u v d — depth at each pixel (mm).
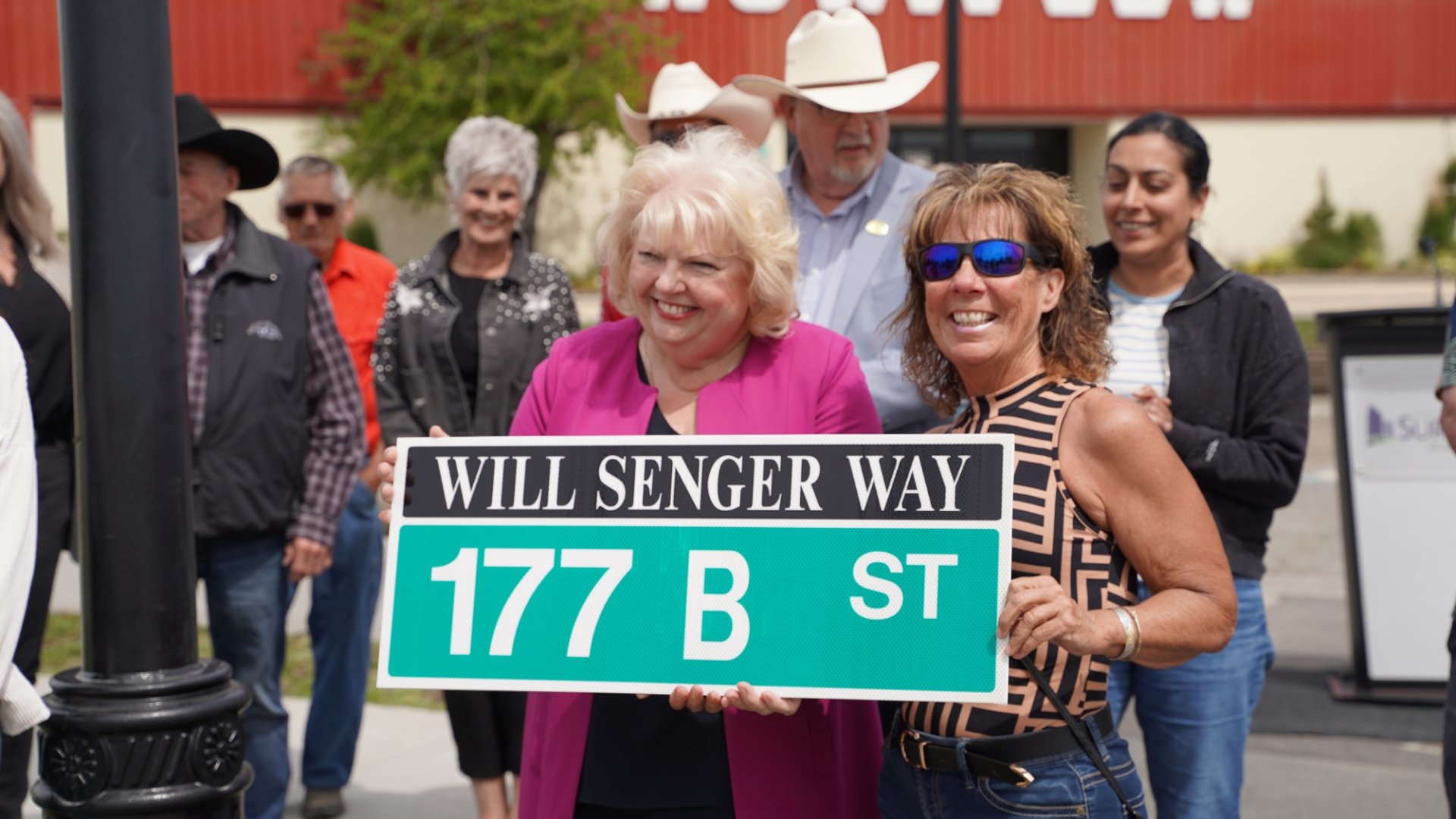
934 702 2514
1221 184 27312
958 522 2434
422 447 2686
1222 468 3455
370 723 5914
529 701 2873
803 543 2498
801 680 2455
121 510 2949
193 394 4137
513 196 4445
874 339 3709
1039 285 2586
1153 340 3699
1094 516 2482
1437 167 27594
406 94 23016
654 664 2523
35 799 2994
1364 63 27375
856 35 3990
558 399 2926
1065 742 2438
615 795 2686
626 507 2586
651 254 2703
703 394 2797
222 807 3062
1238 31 27047
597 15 23281
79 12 2918
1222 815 3469
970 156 27750
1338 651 7070
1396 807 4930
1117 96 26859
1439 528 6188
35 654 3672
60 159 24266
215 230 4348
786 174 4125
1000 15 26484
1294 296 24875
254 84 25359
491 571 2619
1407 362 6203
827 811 2668
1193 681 3432
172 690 2969
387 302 4539
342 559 4820
